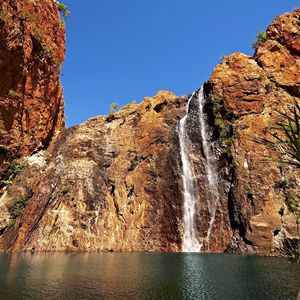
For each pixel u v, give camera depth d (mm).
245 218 34469
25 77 48781
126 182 43812
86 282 17656
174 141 45969
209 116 44688
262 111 41906
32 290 15805
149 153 46438
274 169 36312
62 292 15445
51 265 24016
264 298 14359
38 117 51969
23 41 47219
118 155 48344
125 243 38469
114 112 56312
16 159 47875
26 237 38781
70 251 36688
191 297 14625
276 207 33781
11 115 46906
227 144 40844
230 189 37938
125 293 15312
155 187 42625
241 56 47281
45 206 41938
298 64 44469
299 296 8625
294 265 23344
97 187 43688
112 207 41719
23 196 43469
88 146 50375
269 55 46500
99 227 39500
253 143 39188
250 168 37531
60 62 57812
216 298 14438
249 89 43750
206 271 21031
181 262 25391
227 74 46000
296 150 9086
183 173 42344
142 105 53656
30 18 49688
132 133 50969
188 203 39906
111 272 20766
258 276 19219
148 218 40281
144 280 18188
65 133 54812
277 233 32156
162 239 38344
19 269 21984
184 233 38094
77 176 44906
